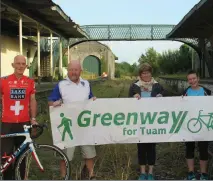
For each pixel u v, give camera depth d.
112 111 5.79
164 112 5.87
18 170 5.34
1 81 5.40
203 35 33.25
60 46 29.41
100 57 57.25
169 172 6.65
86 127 5.78
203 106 5.89
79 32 29.55
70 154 5.87
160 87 6.04
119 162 6.98
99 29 40.88
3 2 14.96
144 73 5.94
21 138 5.49
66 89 5.73
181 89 24.12
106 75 53.94
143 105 5.83
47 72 33.59
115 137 5.83
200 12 21.45
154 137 5.88
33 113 5.55
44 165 5.85
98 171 6.57
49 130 9.41
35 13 19.72
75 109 5.73
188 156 6.16
